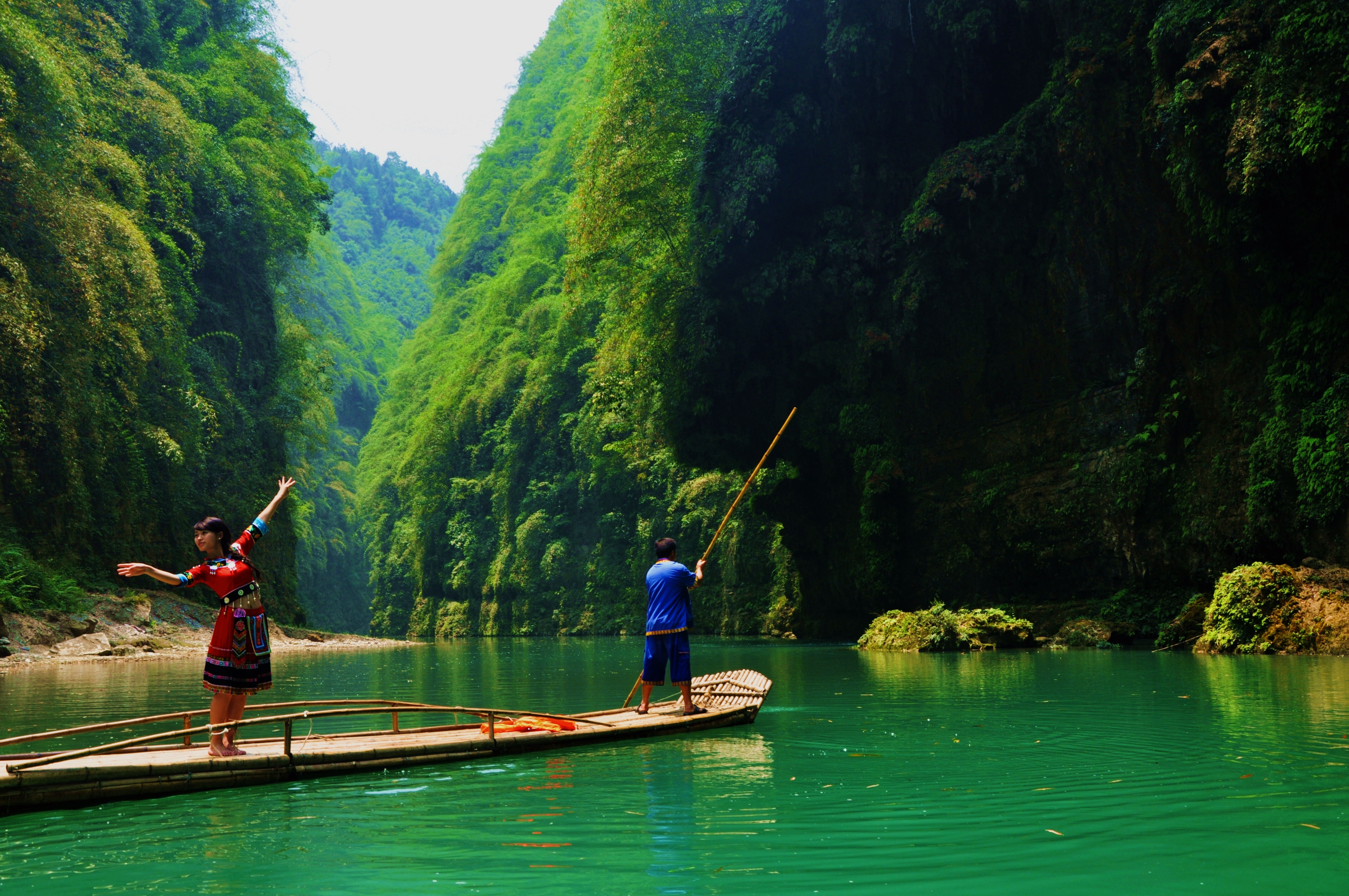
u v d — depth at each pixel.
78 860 2.93
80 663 13.90
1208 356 15.25
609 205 22.16
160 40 27.02
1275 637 11.44
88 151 19.78
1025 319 18.12
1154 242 15.90
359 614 65.38
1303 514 12.87
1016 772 4.26
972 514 18.61
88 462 18.89
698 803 3.68
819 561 22.88
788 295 20.20
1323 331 12.88
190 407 22.73
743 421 21.91
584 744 5.33
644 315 23.31
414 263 105.88
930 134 19.20
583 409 37.41
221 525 4.62
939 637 15.36
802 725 6.09
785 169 19.69
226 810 3.66
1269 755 4.55
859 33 17.98
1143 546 16.06
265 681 4.55
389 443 59.75
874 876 2.62
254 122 29.88
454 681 10.85
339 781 4.28
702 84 21.98
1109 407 16.88
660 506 33.88
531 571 39.19
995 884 2.53
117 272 18.98
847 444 20.36
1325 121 11.67
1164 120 13.84
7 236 16.94
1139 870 2.65
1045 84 17.78
